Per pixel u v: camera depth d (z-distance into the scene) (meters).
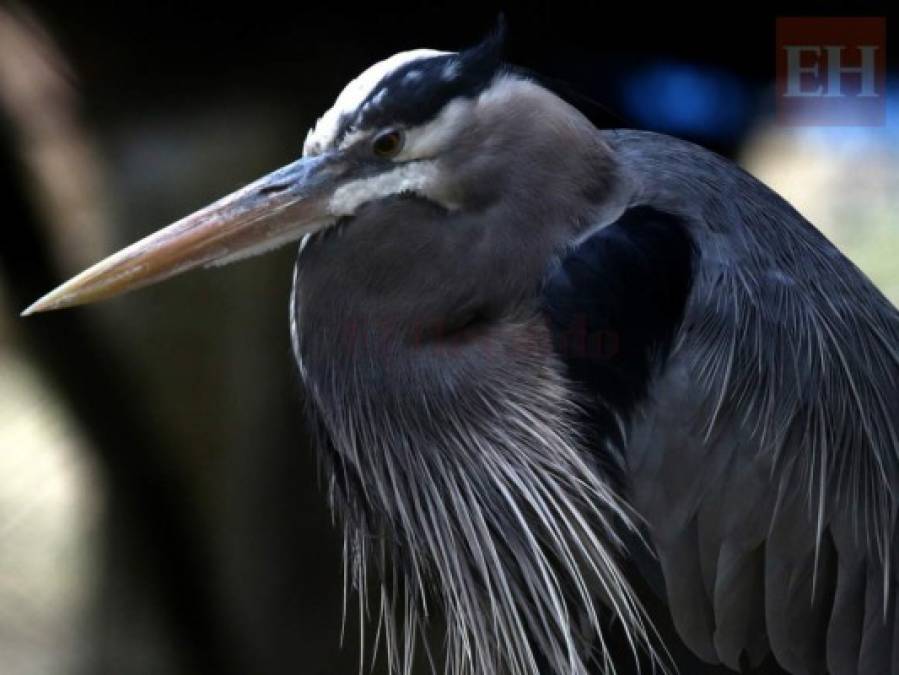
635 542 5.19
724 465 5.16
